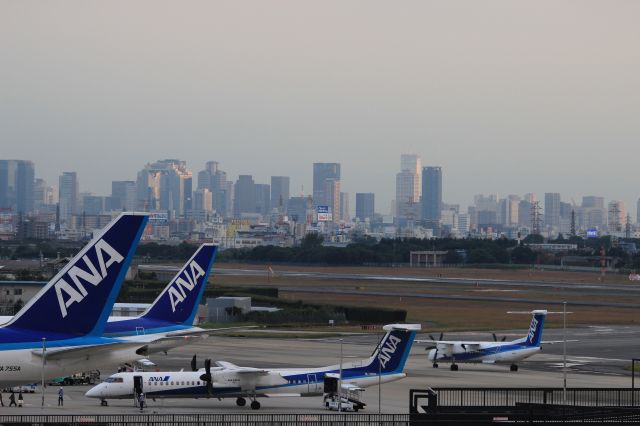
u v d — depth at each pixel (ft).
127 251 597.11
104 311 595.47
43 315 586.45
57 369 580.71
